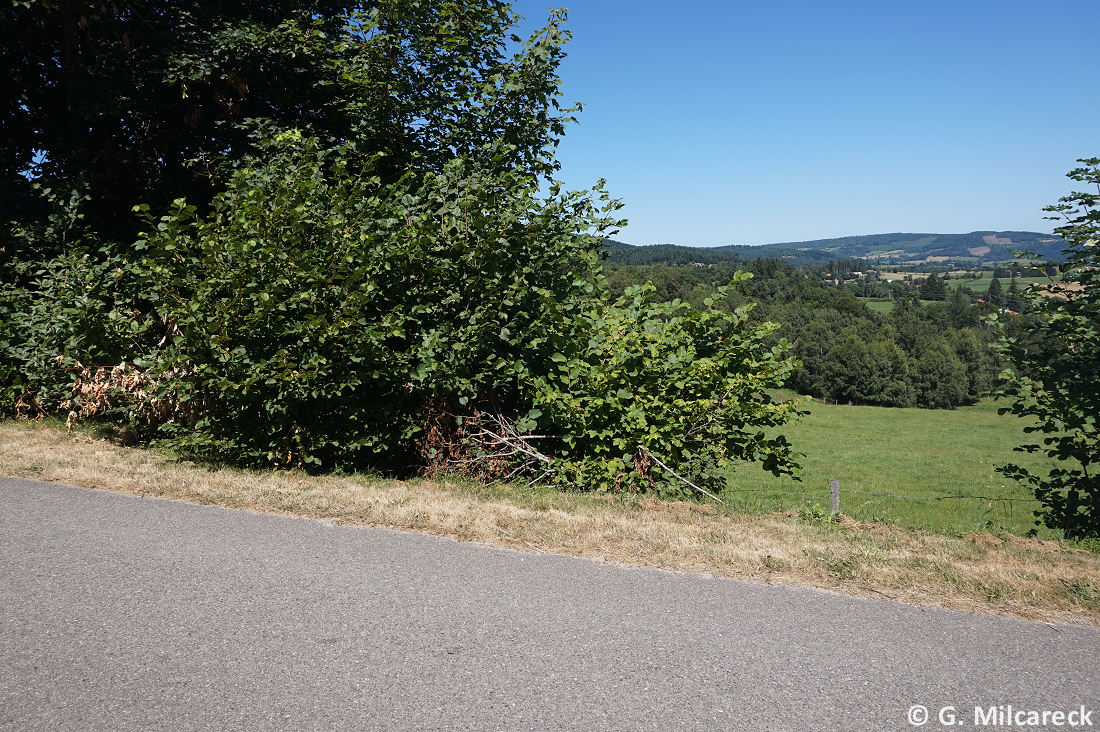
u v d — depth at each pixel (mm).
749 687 2980
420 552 4625
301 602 3748
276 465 7180
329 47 9844
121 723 2588
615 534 5062
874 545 4992
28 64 11094
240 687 2863
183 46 10195
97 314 7938
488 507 5754
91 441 8227
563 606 3785
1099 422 6676
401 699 2805
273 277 6789
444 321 7125
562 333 7027
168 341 8344
